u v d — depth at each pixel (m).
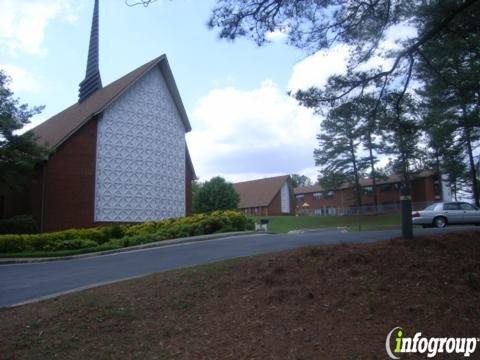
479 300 7.07
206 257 12.92
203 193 48.47
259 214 67.62
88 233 22.23
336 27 10.48
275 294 7.33
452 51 11.26
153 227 23.97
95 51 34.25
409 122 11.77
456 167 32.28
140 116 27.84
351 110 11.34
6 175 21.72
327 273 8.07
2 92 21.78
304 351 5.65
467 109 24.42
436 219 24.61
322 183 57.91
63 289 9.62
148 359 5.67
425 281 7.65
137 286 8.25
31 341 6.10
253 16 9.69
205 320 6.71
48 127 31.36
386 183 61.59
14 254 18.53
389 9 10.51
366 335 6.00
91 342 6.11
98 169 25.64
